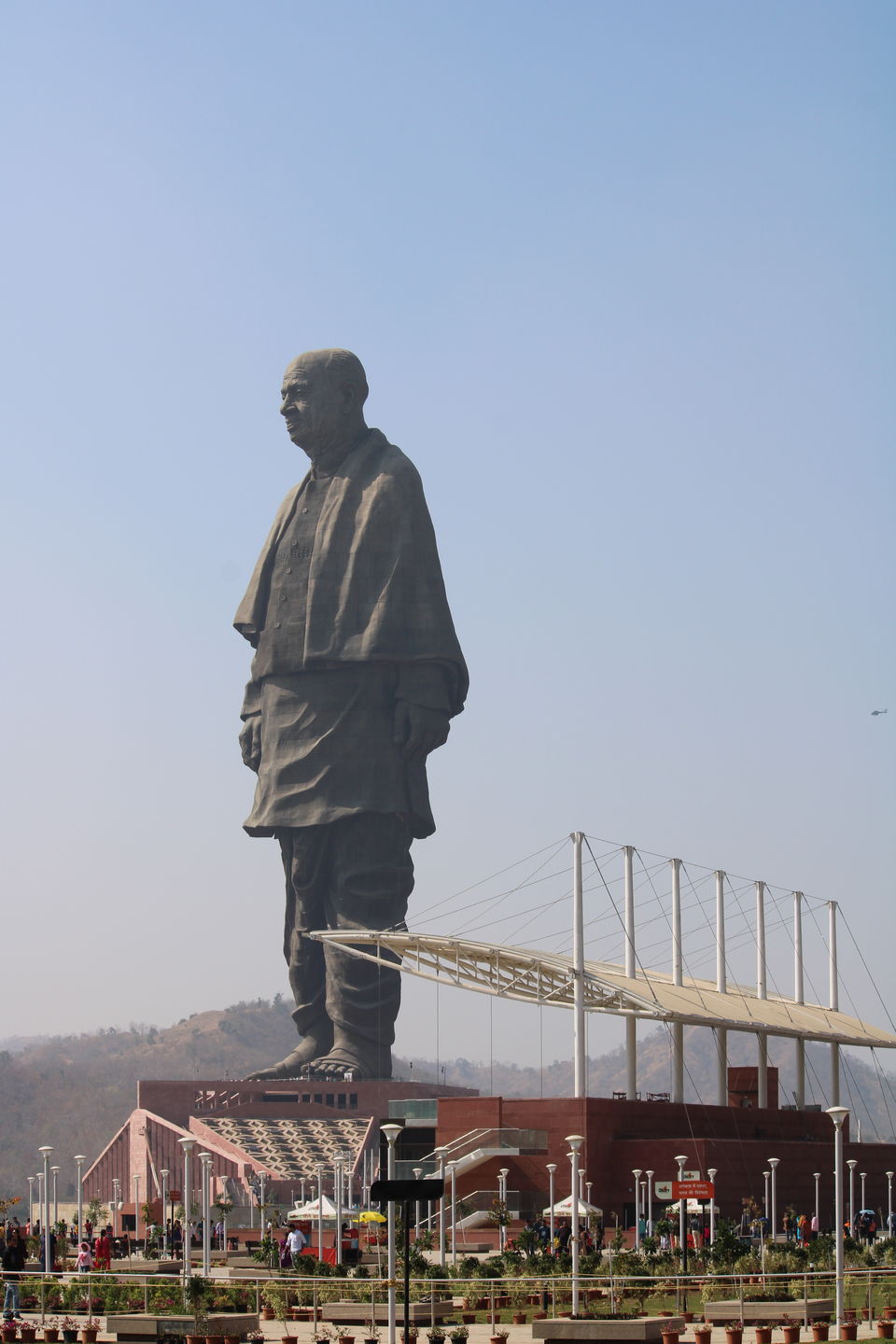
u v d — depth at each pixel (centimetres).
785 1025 12662
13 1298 5400
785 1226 10281
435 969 12606
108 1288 5906
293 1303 5803
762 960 14000
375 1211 9844
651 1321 4712
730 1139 11700
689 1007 11844
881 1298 6088
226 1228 10956
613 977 11994
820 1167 12062
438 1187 4272
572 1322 4681
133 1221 15312
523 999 12256
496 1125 11281
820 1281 6200
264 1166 19088
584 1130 11000
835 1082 13700
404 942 12169
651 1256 6969
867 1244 7888
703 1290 5894
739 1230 9931
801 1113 12900
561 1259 6800
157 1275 5584
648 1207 10250
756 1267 6556
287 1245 7506
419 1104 15188
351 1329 5372
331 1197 18738
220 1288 5753
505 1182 10712
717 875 13462
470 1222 10231
